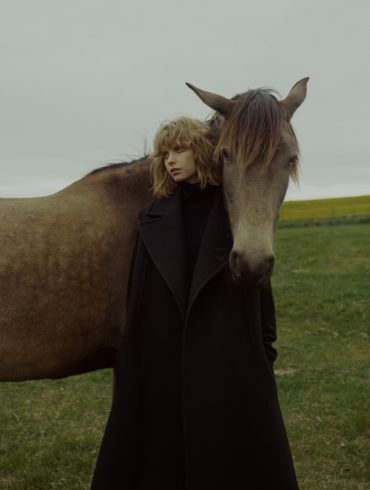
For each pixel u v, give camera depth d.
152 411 2.12
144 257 2.13
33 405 4.65
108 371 5.76
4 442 3.87
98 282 2.62
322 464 3.44
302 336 6.66
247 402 2.04
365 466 3.40
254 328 2.04
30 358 2.57
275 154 2.18
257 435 2.04
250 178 2.14
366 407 4.30
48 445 3.81
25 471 3.43
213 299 2.07
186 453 2.03
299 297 8.64
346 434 3.85
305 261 12.52
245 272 1.99
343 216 32.16
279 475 2.05
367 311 7.54
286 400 4.54
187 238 2.13
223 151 2.22
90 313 2.62
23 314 2.50
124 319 2.68
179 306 2.01
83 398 4.83
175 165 2.12
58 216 2.64
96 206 2.71
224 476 2.03
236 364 2.04
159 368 2.10
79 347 2.66
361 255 12.86
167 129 2.14
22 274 2.49
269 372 2.08
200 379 2.02
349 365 5.52
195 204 2.19
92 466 3.53
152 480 2.10
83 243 2.61
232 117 2.22
